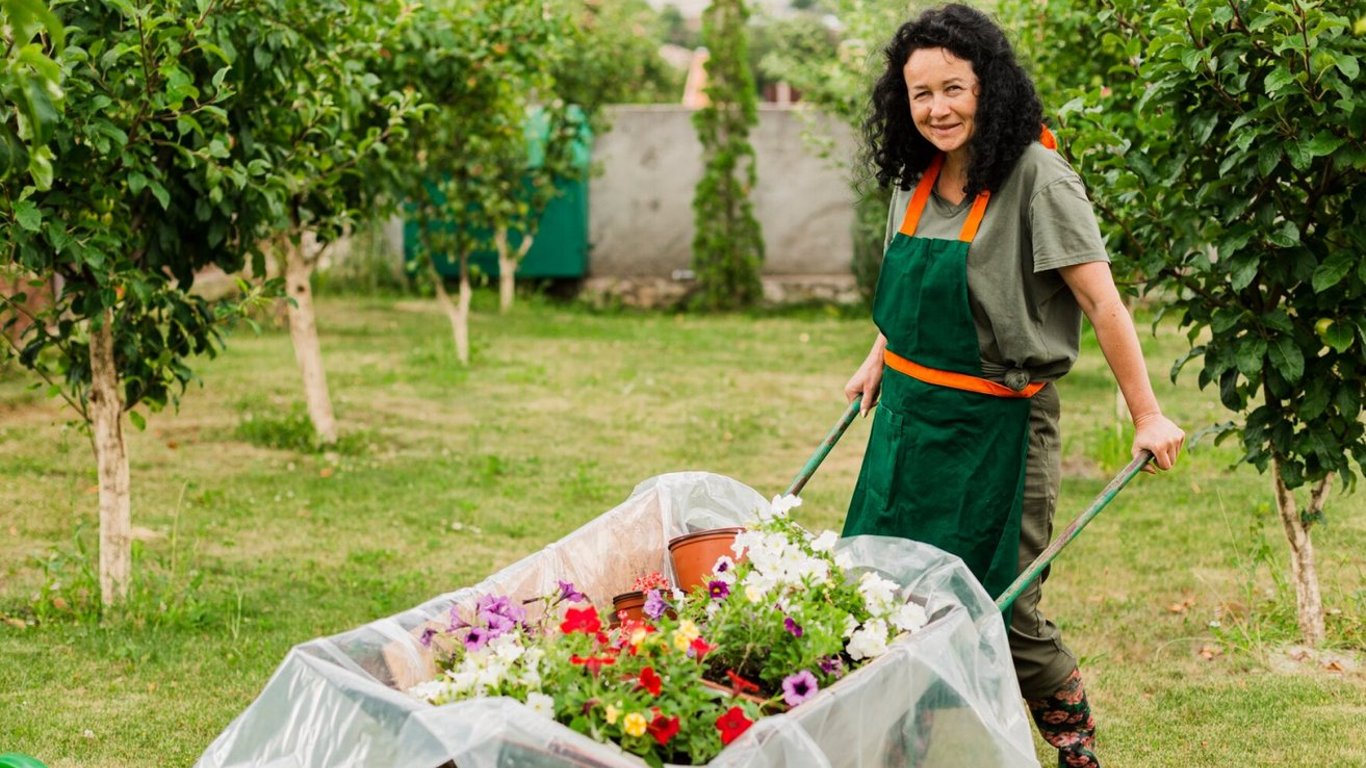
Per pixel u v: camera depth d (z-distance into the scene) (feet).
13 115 12.44
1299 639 16.37
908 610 9.00
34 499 23.04
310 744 7.70
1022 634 10.70
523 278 55.67
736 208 54.54
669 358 41.60
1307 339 14.90
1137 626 17.19
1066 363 10.49
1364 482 23.61
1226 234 14.60
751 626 8.67
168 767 12.53
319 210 21.91
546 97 47.32
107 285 15.46
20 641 16.01
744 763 7.25
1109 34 16.10
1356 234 14.11
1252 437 15.48
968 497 10.43
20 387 32.83
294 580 19.08
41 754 12.72
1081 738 11.27
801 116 47.32
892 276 10.71
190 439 28.43
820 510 23.67
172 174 16.48
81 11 15.08
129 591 17.25
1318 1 13.76
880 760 8.13
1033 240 10.12
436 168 38.29
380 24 23.88
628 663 8.14
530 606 9.70
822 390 36.17
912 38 10.32
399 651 8.66
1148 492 24.25
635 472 26.55
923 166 10.86
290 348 41.22
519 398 34.40
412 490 24.66
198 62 16.22
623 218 55.83
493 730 7.16
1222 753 13.00
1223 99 14.48
